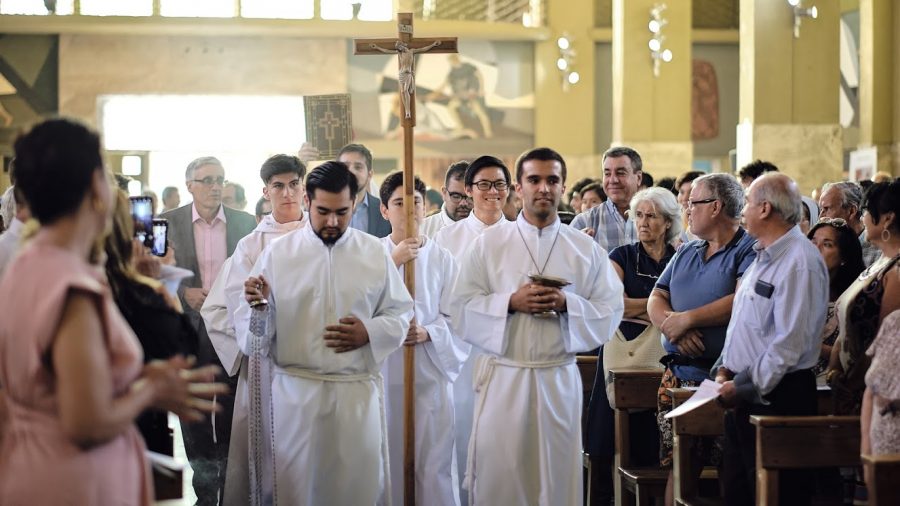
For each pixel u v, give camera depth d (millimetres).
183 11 18484
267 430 4984
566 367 5133
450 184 6996
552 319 5082
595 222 6992
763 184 4570
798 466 4223
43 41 18297
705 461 5109
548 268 5180
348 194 5004
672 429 5031
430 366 5723
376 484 5059
